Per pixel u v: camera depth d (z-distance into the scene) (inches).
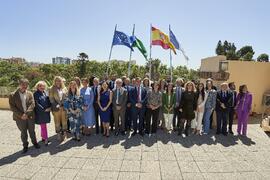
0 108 514.3
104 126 301.7
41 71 1594.5
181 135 311.7
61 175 199.9
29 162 224.2
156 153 249.1
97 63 1421.0
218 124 318.0
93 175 200.7
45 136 271.3
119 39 410.0
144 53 435.5
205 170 212.2
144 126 318.7
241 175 204.1
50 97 275.9
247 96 313.4
